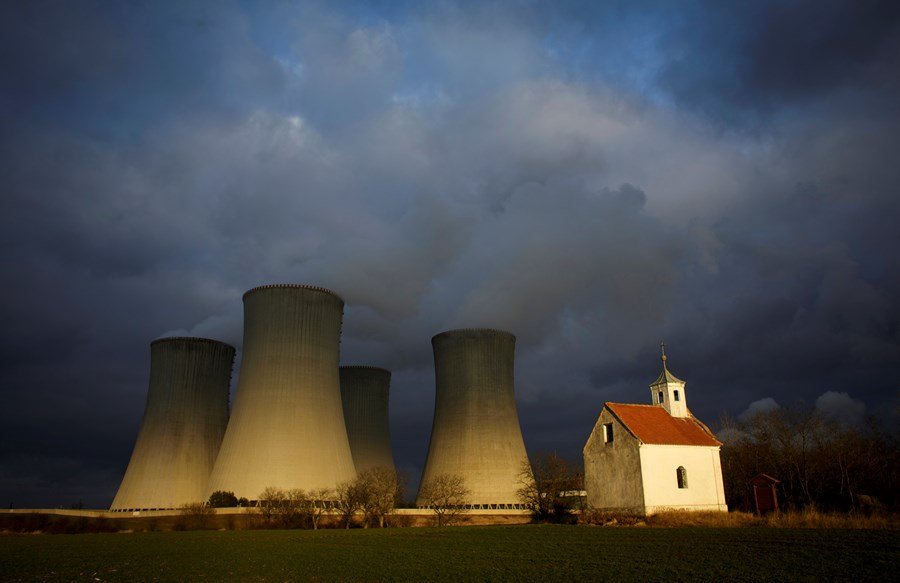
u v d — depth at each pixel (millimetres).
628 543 24344
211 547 29625
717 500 39344
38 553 27672
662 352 55719
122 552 27688
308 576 19203
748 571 16469
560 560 20297
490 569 19172
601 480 40719
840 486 42625
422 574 18703
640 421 40344
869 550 18797
